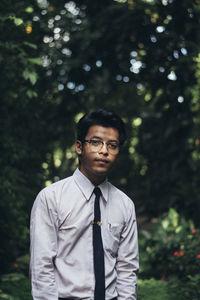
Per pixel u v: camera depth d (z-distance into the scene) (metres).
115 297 2.06
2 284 4.89
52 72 8.30
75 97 9.16
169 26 7.74
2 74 4.97
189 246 5.53
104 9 8.38
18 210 5.21
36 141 6.37
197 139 7.68
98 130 2.08
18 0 5.32
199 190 7.45
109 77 8.98
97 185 2.12
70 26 8.66
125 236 2.15
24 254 6.26
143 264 5.82
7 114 5.48
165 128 8.05
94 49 8.62
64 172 11.27
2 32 4.89
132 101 11.12
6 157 5.36
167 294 4.84
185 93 7.18
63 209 2.03
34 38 5.89
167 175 7.92
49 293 1.94
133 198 8.54
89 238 2.04
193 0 7.23
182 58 7.32
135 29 8.04
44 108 8.09
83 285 1.97
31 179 6.00
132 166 10.85
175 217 6.44
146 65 8.42
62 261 2.01
